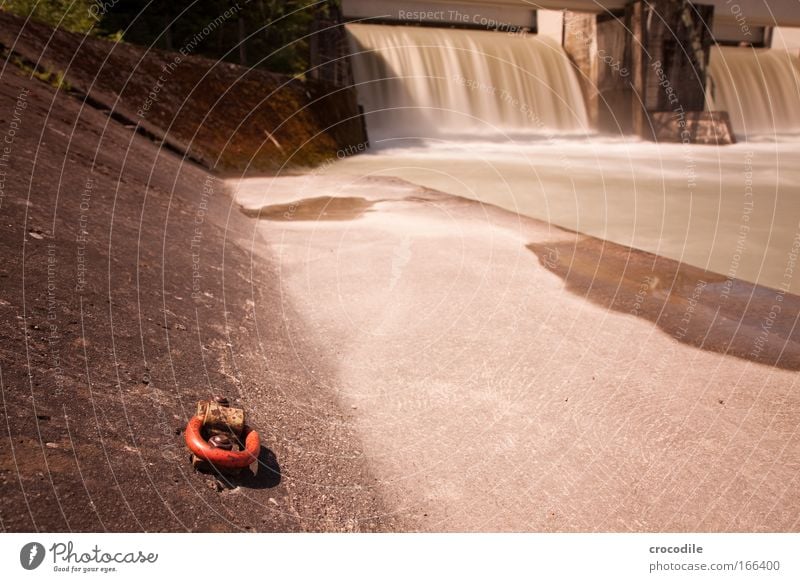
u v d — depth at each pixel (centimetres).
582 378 473
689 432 405
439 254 770
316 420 387
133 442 299
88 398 315
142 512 262
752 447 391
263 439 345
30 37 1342
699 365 509
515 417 414
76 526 243
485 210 1095
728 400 450
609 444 388
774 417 429
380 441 379
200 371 393
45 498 246
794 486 355
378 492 331
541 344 529
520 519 319
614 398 445
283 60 2259
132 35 1972
